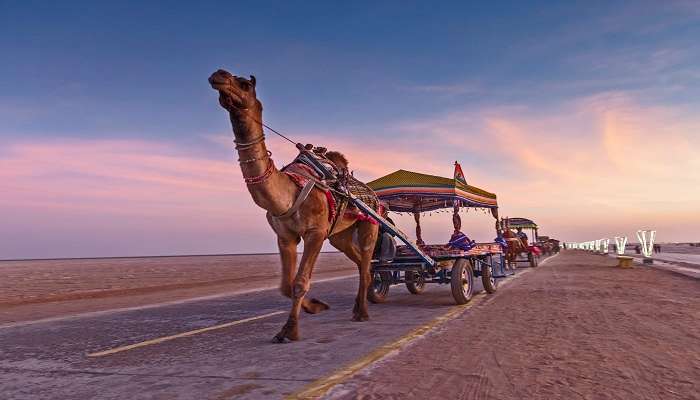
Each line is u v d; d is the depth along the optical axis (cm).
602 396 371
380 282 1099
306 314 930
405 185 1120
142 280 3634
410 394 381
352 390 394
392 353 532
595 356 505
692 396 371
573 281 1575
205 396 401
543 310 873
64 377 489
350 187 789
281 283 691
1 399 417
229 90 558
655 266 2725
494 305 965
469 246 1081
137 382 457
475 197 1239
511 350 538
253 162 596
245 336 700
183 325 848
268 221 712
